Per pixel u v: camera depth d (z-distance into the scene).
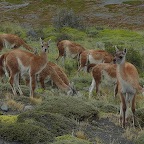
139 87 30.61
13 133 23.91
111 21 152.75
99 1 199.25
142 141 26.00
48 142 23.62
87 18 160.75
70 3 195.75
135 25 143.38
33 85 38.22
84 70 57.78
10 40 65.31
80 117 29.92
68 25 116.19
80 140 24.17
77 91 45.97
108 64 44.50
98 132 27.94
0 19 159.62
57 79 43.31
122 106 31.03
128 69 31.11
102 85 45.94
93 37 105.56
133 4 188.25
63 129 26.52
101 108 36.06
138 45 87.75
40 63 38.41
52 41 94.38
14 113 30.19
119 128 30.19
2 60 38.78
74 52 64.81
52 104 30.89
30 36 99.94
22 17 164.50
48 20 156.00
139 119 31.92
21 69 37.81
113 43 89.00
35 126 24.66
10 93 37.31
